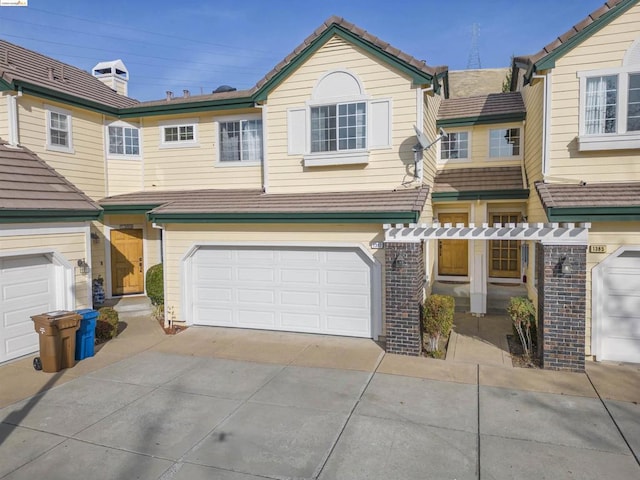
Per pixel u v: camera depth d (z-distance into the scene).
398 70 11.59
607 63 9.79
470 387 8.15
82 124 14.48
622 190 9.27
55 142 13.59
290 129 12.66
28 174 11.14
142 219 16.20
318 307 11.43
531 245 12.45
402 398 7.71
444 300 9.96
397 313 9.95
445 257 15.98
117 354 10.23
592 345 9.30
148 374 8.97
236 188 14.86
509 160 14.56
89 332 10.02
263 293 11.89
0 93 12.27
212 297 12.36
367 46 11.70
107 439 6.45
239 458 5.93
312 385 8.33
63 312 9.64
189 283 12.47
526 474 5.51
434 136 14.05
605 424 6.72
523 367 9.16
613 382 8.27
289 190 12.79
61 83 14.45
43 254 10.48
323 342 10.88
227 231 11.95
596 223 9.09
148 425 6.85
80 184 14.39
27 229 10.01
